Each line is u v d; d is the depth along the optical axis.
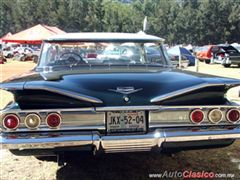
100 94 3.53
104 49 4.80
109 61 4.78
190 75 4.05
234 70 22.58
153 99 3.55
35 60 5.88
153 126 3.59
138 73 4.01
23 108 3.43
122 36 4.89
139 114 3.58
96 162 4.77
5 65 27.41
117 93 3.55
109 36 4.86
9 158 5.02
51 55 4.79
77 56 4.79
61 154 3.61
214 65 28.27
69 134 3.45
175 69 4.60
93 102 3.48
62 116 3.45
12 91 3.47
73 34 4.96
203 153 5.14
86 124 3.49
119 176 4.32
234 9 87.75
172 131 3.58
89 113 3.49
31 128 3.42
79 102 3.49
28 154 3.56
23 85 3.44
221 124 3.68
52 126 3.44
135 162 4.77
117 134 3.53
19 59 35.50
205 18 89.75
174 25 94.56
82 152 3.62
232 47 28.12
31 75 4.08
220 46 29.75
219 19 89.00
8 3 99.81
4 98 9.54
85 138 3.44
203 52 30.72
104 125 3.52
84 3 94.69
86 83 3.62
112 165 4.66
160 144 3.56
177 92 3.59
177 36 95.25
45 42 4.86
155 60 4.94
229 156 5.02
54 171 4.53
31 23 94.06
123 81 3.67
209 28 90.00
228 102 3.75
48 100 3.48
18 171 4.55
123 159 4.87
